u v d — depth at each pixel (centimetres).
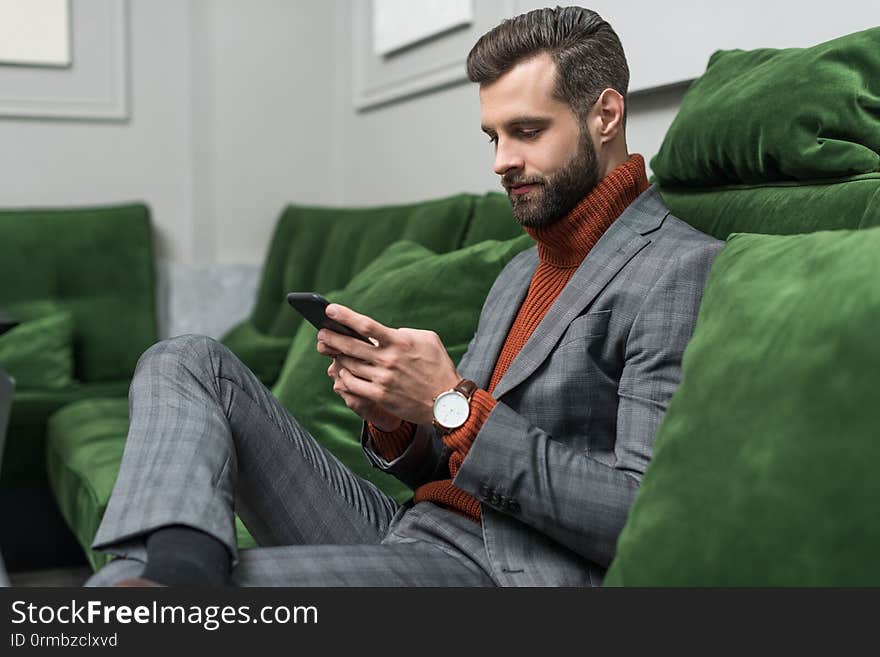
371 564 110
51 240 333
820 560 67
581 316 118
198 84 371
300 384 189
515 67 122
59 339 312
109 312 333
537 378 119
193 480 100
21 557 283
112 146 366
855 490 67
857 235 83
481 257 181
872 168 122
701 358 89
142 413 113
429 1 298
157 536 93
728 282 94
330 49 388
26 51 350
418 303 181
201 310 371
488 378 131
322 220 324
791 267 87
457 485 109
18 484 283
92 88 361
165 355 125
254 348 283
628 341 114
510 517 112
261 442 130
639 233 121
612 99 125
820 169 126
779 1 170
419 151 321
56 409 288
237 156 378
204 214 375
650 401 110
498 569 109
